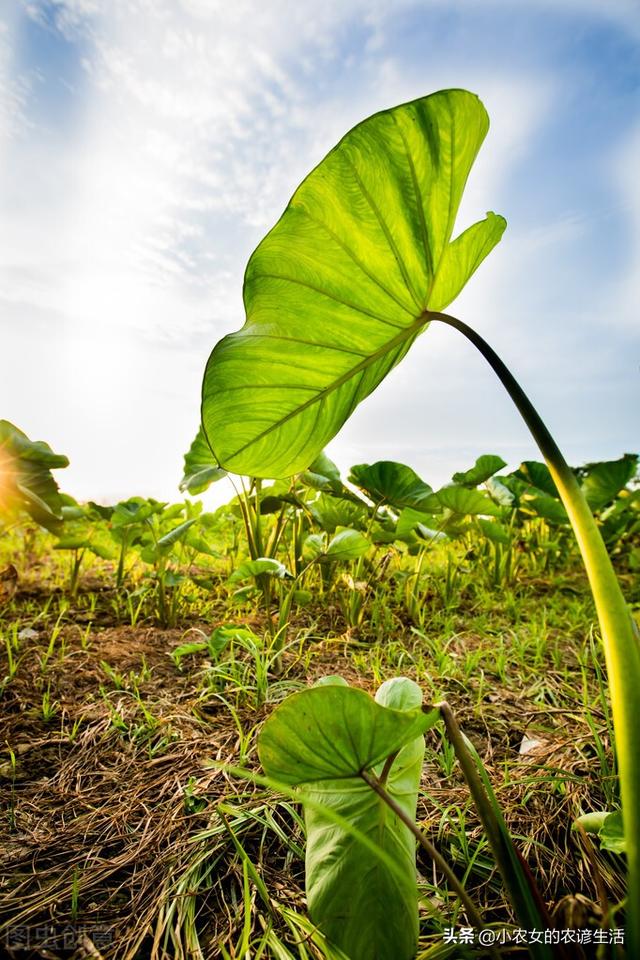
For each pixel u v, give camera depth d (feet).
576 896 1.17
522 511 7.65
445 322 1.61
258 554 4.67
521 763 2.34
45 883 1.70
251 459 1.99
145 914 1.59
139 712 2.78
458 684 3.22
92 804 2.09
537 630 4.22
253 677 3.22
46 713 2.70
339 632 4.37
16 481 4.59
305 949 1.44
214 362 1.69
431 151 1.45
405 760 1.53
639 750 0.99
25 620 4.35
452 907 1.59
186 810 2.05
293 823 1.97
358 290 1.63
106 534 7.49
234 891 1.70
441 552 7.72
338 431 2.08
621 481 5.96
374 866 1.28
